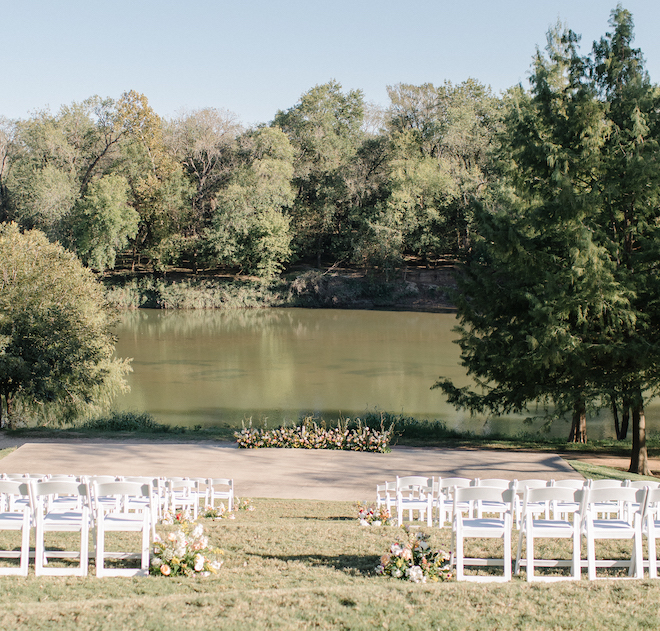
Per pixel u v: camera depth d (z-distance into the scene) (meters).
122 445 18.91
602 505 8.53
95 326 28.06
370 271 71.69
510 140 20.20
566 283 17.58
